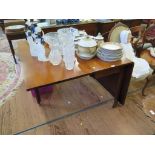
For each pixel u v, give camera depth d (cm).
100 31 271
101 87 229
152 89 222
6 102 201
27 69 137
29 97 209
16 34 254
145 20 300
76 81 241
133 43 215
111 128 169
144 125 172
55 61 143
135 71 177
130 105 197
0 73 254
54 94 216
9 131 166
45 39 167
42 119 179
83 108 194
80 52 150
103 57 150
